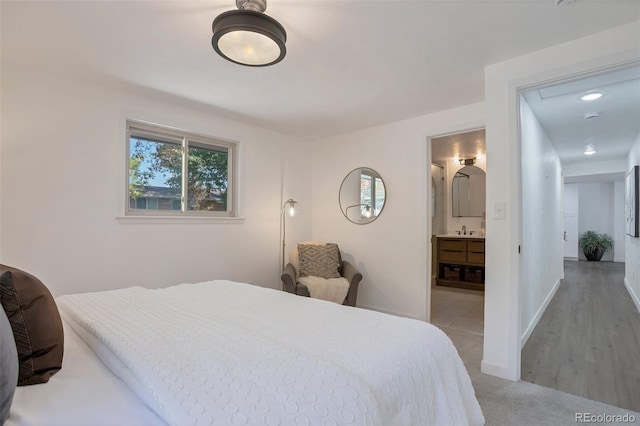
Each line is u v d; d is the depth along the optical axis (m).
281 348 1.14
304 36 1.99
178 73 2.48
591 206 9.12
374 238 3.94
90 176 2.65
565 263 8.30
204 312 1.56
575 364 2.49
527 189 2.95
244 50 1.73
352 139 4.15
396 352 1.21
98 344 1.22
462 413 1.33
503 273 2.28
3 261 2.28
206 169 3.52
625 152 5.11
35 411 0.85
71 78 2.56
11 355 0.82
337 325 1.46
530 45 2.09
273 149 4.09
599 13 1.76
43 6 1.71
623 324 3.45
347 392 0.91
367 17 1.80
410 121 3.62
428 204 3.52
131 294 1.90
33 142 2.40
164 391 0.86
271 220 4.03
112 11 1.75
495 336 2.31
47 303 1.07
